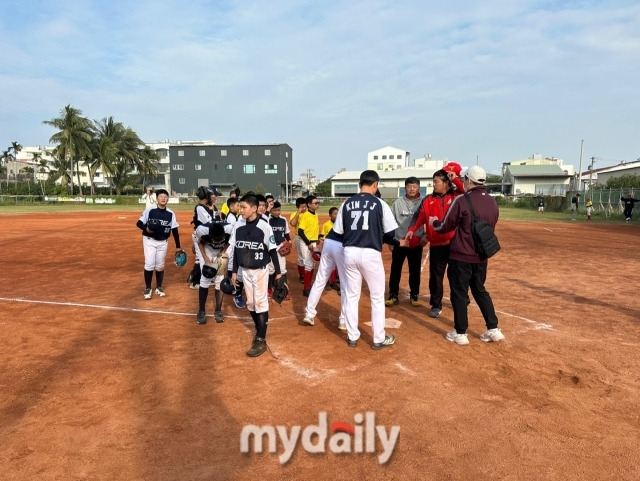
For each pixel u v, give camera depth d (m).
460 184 5.89
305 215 7.56
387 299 7.18
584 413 3.48
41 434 3.15
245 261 4.69
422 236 6.32
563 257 12.04
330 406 3.56
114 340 5.16
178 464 2.81
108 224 23.78
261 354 4.69
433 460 2.85
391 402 3.63
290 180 82.06
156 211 7.08
